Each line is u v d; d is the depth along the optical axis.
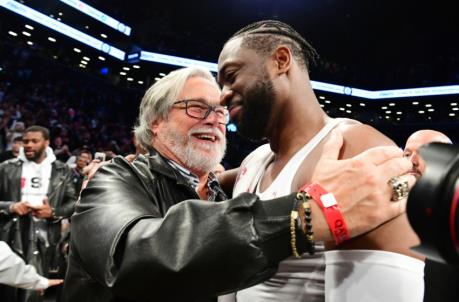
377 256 0.68
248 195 0.67
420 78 17.55
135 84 17.28
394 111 18.48
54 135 10.05
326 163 0.69
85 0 14.85
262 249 0.61
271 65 0.93
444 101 17.31
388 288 0.67
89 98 14.59
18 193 3.45
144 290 0.65
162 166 1.20
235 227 0.62
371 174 0.63
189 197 1.23
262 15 18.66
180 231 0.64
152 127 1.39
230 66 0.94
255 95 0.92
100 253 0.72
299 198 0.64
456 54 18.25
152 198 1.06
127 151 13.20
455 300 1.52
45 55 14.46
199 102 1.33
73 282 1.04
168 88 1.34
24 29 13.61
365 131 0.81
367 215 0.62
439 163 0.28
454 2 17.20
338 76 17.86
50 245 3.47
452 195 0.26
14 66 12.86
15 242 3.23
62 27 14.13
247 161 1.25
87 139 11.53
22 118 9.80
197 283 0.62
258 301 0.96
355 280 0.70
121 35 15.81
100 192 0.90
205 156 1.33
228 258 0.61
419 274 0.68
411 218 0.29
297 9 18.67
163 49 15.94
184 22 18.30
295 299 0.89
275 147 1.03
